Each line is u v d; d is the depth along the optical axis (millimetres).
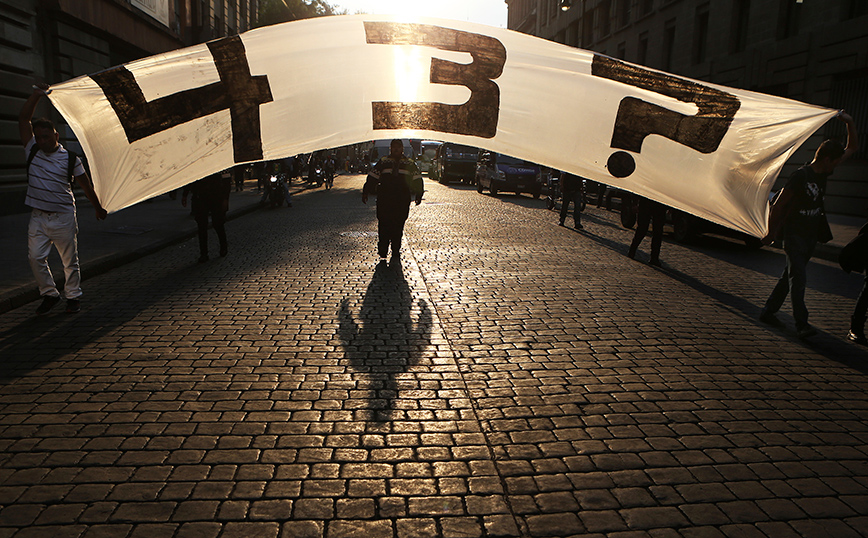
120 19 19891
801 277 5793
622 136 3482
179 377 4512
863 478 3250
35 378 4469
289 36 3326
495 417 3904
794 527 2795
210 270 8648
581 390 4379
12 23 14484
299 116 3301
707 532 2742
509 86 3406
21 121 5875
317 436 3604
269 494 2980
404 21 3344
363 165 52156
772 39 21703
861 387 4594
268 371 4656
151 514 2805
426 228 13750
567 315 6410
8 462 3262
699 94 3504
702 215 3561
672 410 4070
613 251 10922
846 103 18688
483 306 6719
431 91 3379
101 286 7598
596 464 3330
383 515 2818
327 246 10969
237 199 21188
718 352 5344
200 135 3279
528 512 2867
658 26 30812
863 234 5688
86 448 3420
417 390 4324
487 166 26281
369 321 6055
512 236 12586
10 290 6668
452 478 3158
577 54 3482
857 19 17891
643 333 5836
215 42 3270
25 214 14508
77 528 2693
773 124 3453
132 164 3234
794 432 3787
